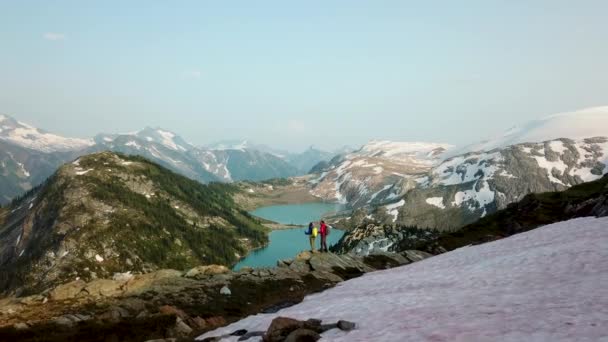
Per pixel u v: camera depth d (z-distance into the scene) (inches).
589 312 640.4
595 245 1180.5
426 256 2524.6
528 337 561.6
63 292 1908.2
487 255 1550.2
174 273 2138.3
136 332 1170.0
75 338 1127.6
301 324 823.7
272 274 2055.9
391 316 809.5
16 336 1173.7
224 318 1412.4
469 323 668.1
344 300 1153.4
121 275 2100.1
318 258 2274.9
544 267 1063.0
